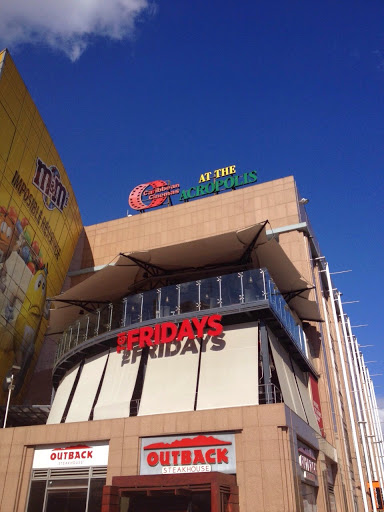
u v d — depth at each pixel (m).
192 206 43.59
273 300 25.98
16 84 34.12
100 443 23.44
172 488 18.44
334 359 38.50
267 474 19.70
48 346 41.19
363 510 34.41
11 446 24.81
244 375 23.89
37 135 37.44
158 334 25.89
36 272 39.16
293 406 25.34
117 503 19.09
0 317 34.47
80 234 47.66
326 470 26.69
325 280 43.78
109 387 26.94
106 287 32.03
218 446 21.14
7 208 34.44
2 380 35.53
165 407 24.14
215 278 26.78
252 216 40.03
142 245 44.03
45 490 23.41
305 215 41.34
